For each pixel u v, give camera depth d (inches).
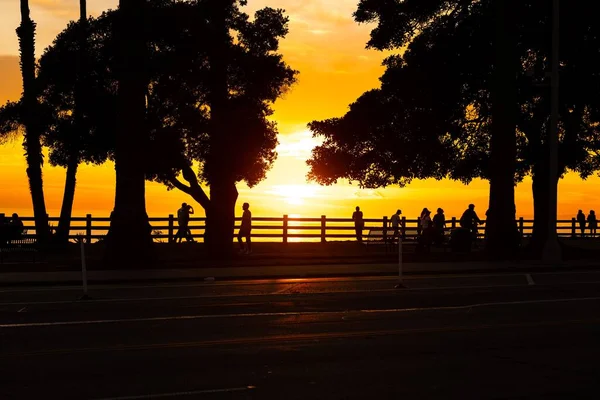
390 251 1336.1
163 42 1170.0
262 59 1190.9
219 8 1167.6
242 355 404.8
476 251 1332.4
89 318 544.7
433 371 365.1
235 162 1158.3
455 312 578.2
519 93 1331.2
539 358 398.3
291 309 592.7
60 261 1066.7
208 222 1162.6
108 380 346.0
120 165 1014.4
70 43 1243.2
